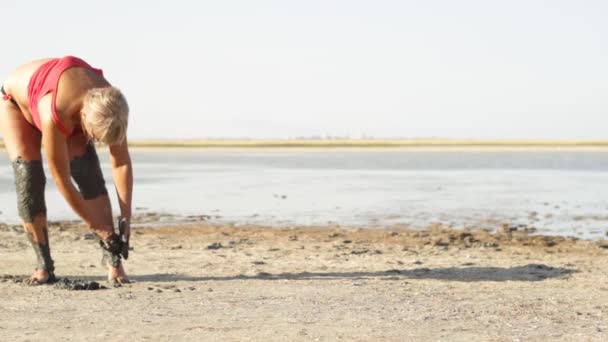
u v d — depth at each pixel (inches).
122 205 334.0
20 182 339.0
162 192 1045.2
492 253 473.7
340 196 962.1
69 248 480.1
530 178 1396.4
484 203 863.7
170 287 338.0
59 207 814.5
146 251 470.0
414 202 874.8
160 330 251.8
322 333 249.4
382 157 2947.8
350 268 402.3
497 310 290.2
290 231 606.2
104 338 240.2
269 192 1038.4
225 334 246.8
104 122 285.9
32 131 341.4
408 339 242.8
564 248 503.5
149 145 5644.7
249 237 562.3
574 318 277.1
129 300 305.4
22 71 333.4
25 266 402.3
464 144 5930.1
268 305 296.4
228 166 1994.3
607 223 680.4
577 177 1432.1
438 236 571.5
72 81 306.7
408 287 341.1
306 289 334.0
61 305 294.2
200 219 698.8
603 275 381.1
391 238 559.5
